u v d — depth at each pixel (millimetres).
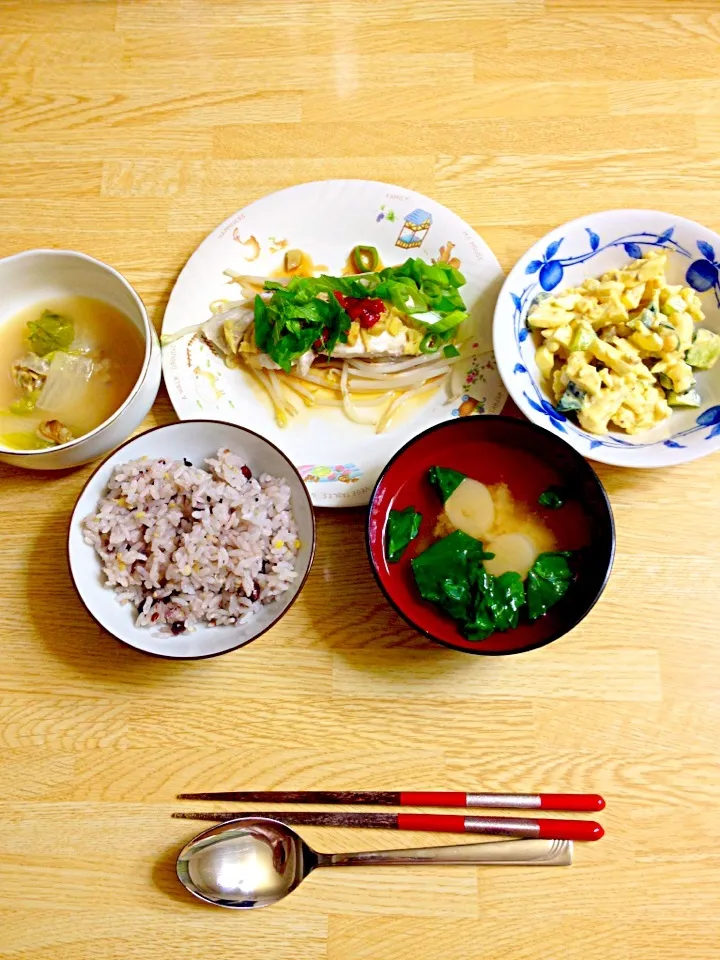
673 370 522
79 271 539
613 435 528
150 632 506
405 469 530
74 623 535
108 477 513
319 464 546
